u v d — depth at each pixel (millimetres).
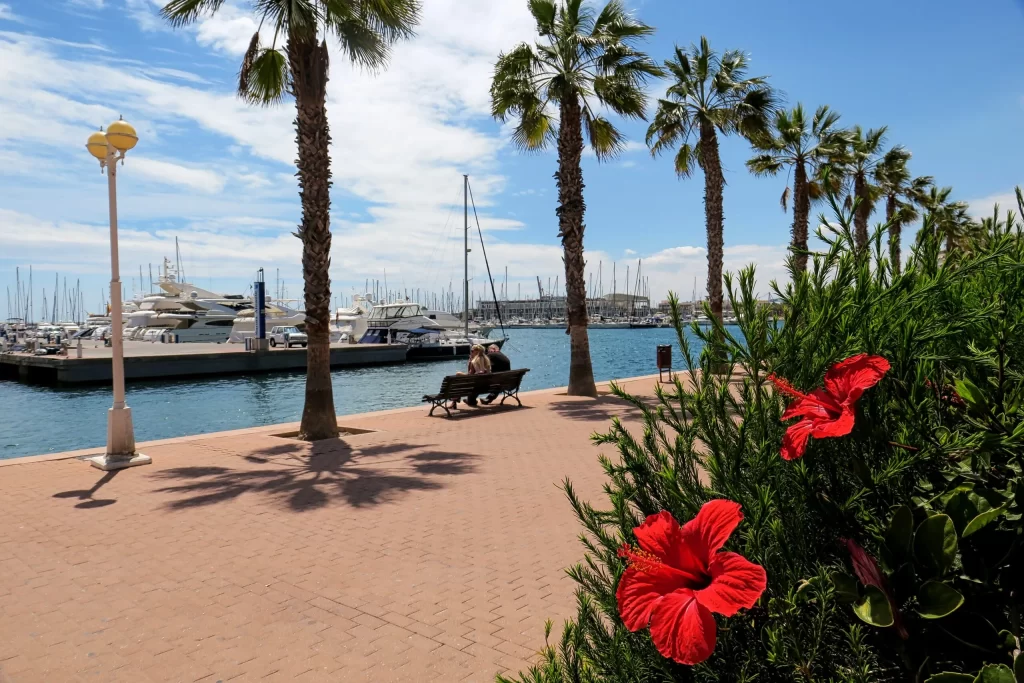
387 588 5109
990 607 1109
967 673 1011
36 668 3969
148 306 63125
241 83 12391
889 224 1418
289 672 3893
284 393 29312
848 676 1088
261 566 5594
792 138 24328
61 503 7559
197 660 4043
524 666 3916
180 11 10797
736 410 1350
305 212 11836
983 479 1253
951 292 1423
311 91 11812
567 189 17062
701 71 21734
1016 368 1352
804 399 1204
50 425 20906
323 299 11844
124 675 3877
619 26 16500
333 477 8773
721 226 22031
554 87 16406
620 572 1414
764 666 1158
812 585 1129
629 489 1513
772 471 1273
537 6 16422
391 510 7219
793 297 1354
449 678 3801
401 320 61344
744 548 1186
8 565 5645
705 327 1390
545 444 10922
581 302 17250
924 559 1097
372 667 3936
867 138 27641
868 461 1262
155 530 6578
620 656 1354
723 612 978
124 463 9422
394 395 29125
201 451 10617
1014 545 1119
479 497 7715
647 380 20031
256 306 39719
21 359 34719
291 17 11203
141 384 33156
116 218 9594
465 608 4742
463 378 14492
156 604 4852
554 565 5562
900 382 1295
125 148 9484
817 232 1406
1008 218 1613
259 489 8156
